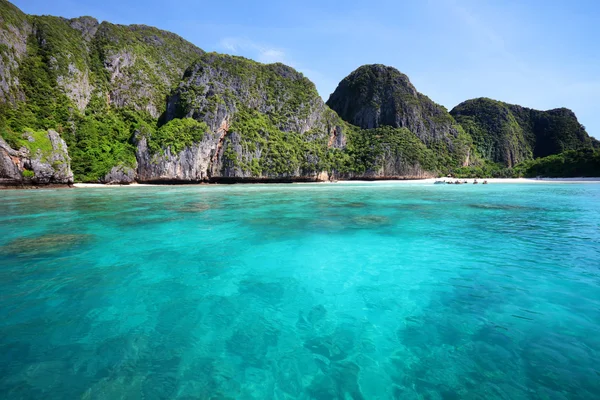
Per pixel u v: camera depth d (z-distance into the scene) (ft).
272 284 27.63
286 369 16.17
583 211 66.85
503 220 56.80
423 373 15.74
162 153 171.53
